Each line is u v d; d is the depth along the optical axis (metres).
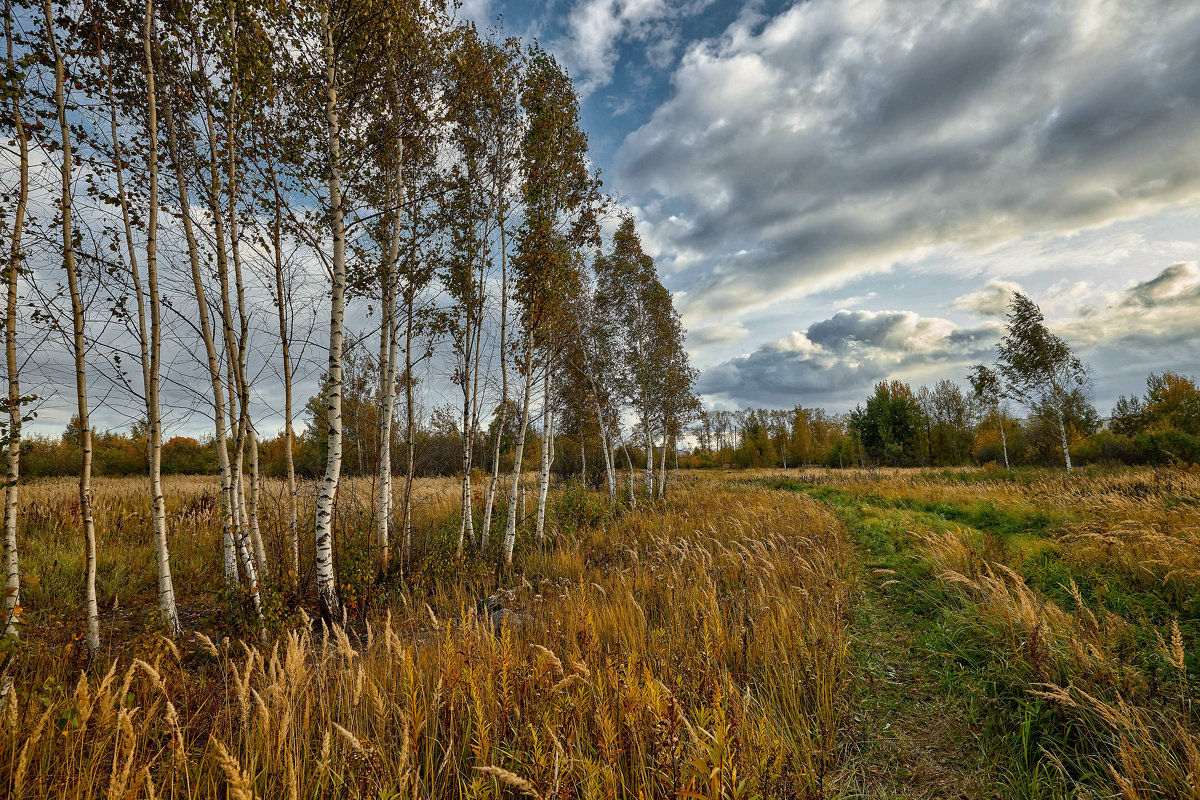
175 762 2.71
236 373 6.74
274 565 7.55
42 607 6.34
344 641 3.47
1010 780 3.01
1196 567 5.25
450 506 13.44
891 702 4.04
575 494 14.38
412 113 8.36
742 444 60.09
